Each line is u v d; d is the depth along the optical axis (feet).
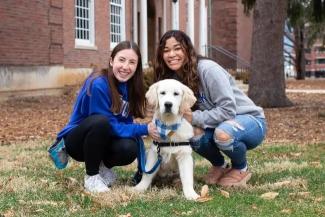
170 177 17.03
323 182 17.17
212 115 15.79
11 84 49.62
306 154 23.52
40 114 39.93
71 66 59.62
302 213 13.51
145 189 15.71
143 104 16.28
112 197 14.97
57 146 16.31
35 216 13.32
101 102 15.74
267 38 45.37
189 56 15.89
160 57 16.28
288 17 91.81
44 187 16.46
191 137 15.16
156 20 87.15
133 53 15.66
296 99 57.62
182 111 14.83
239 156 16.43
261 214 13.41
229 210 13.74
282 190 16.07
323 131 31.81
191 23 92.43
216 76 15.79
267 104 45.50
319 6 60.03
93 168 15.90
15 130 31.99
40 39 53.62
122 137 15.94
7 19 48.93
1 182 16.97
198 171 19.34
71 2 59.47
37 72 53.26
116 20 71.00
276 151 24.40
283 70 46.11
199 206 14.15
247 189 16.28
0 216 13.28
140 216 13.21
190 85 15.89
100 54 65.57
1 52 48.32
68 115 39.45
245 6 58.08
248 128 16.17
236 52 109.09
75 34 60.75
